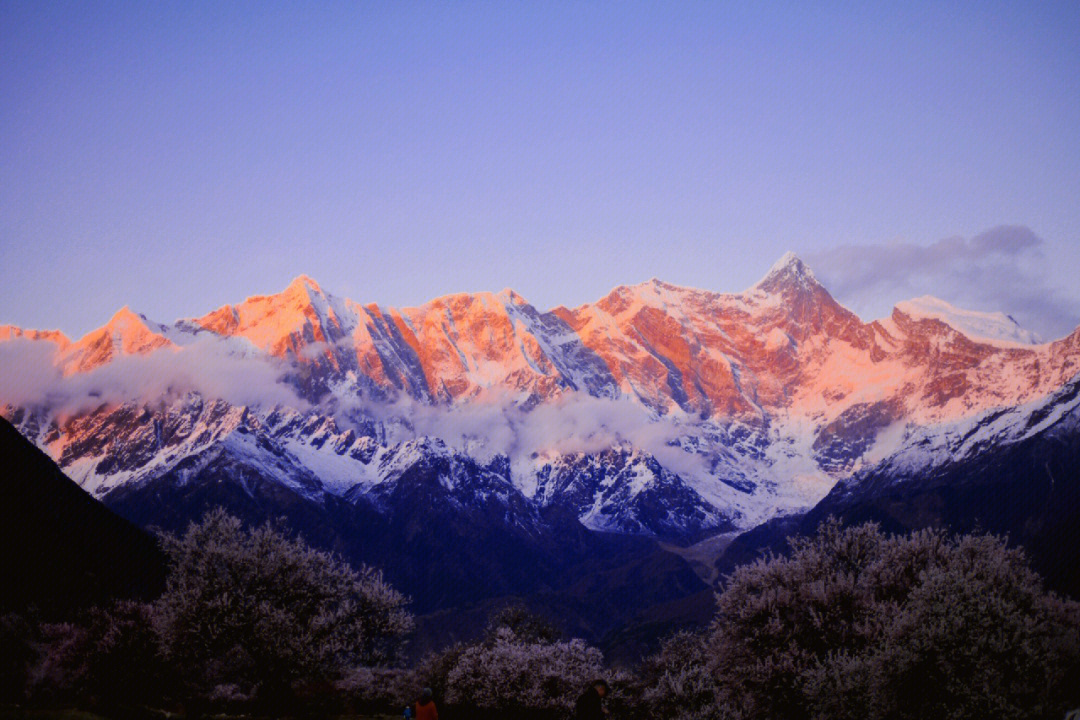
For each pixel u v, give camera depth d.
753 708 53.91
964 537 56.03
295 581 66.12
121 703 74.50
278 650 62.62
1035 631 41.69
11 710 63.06
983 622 40.97
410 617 69.69
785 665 52.25
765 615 55.97
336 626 66.25
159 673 76.88
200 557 66.19
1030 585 48.94
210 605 62.09
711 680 69.75
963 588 42.72
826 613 54.25
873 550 60.41
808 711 50.62
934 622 42.12
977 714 39.38
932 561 54.84
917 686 41.81
